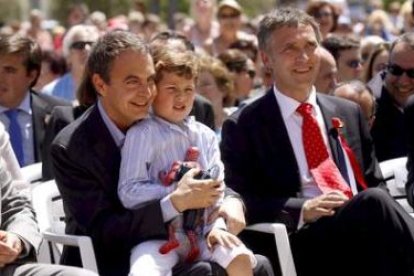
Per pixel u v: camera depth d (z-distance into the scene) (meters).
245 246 14.47
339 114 16.36
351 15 58.84
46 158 17.45
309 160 15.79
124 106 13.85
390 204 14.49
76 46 22.98
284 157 15.81
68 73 25.20
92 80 14.20
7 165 14.98
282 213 15.31
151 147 13.77
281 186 15.78
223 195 14.22
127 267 13.90
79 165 13.92
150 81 13.86
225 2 31.33
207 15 34.97
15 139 19.44
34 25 51.91
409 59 19.28
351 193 15.56
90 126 14.07
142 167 13.69
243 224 14.07
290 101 15.93
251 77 24.28
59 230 15.59
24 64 19.39
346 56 22.95
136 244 13.73
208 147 14.19
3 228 13.75
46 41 49.66
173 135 13.92
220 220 13.86
